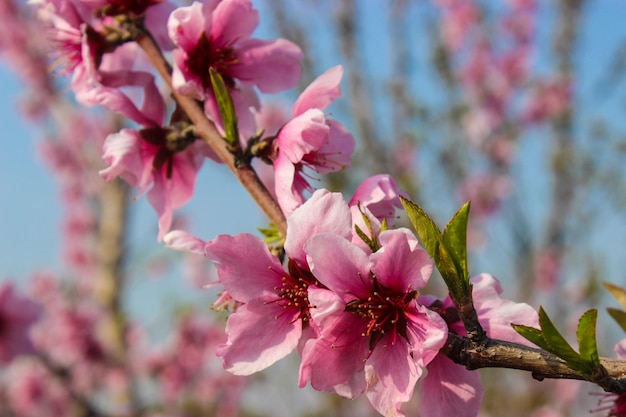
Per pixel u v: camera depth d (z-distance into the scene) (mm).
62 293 1172
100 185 1417
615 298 256
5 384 1049
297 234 242
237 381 1129
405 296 237
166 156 309
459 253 226
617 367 224
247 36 309
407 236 232
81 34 319
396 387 238
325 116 284
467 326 227
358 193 262
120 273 1325
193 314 1106
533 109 1126
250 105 311
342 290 236
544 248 1071
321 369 241
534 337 223
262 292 251
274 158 276
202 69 305
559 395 981
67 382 919
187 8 297
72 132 1498
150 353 1143
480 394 248
